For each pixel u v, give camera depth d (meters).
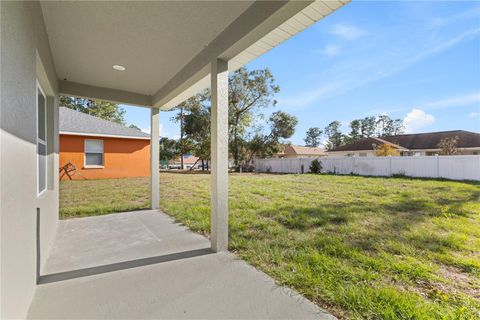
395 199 6.16
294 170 17.28
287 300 1.99
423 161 11.59
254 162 20.12
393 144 21.52
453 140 17.06
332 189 8.02
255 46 2.76
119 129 12.82
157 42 3.14
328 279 2.27
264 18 2.27
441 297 2.04
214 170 3.09
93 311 1.86
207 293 2.10
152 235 3.71
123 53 3.44
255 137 19.84
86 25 2.76
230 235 3.57
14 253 1.49
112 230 3.97
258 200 6.26
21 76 1.67
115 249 3.13
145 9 2.47
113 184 9.70
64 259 2.82
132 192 7.81
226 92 3.11
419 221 4.21
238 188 8.48
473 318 1.77
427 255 2.88
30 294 1.92
